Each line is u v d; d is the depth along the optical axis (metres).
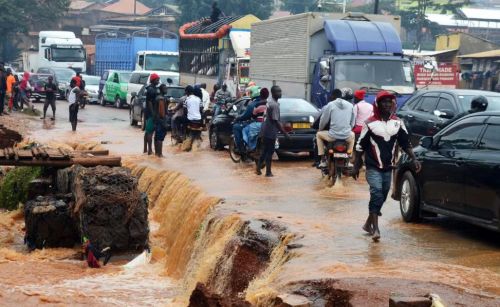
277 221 13.23
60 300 12.33
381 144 11.77
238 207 14.86
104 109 48.19
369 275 9.70
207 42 44.31
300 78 28.62
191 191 17.39
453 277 9.64
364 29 27.00
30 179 21.41
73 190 17.30
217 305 9.05
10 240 18.17
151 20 107.44
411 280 9.41
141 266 15.73
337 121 17.47
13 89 42.12
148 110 23.80
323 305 8.84
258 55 34.03
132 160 23.14
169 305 12.20
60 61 63.41
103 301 12.43
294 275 10.03
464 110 18.55
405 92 25.25
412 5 89.00
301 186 17.78
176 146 26.83
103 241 16.11
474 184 11.72
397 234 12.52
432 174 12.87
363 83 25.41
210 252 12.95
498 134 11.69
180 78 49.66
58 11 94.94
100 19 117.69
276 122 19.05
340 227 12.91
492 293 8.93
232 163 22.23
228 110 25.27
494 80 50.28
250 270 11.87
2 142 27.58
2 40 95.19
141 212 16.42
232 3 83.31
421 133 19.95
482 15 81.69
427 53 56.06
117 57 61.28
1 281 13.84
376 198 11.85
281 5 105.19
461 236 12.40
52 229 17.02
